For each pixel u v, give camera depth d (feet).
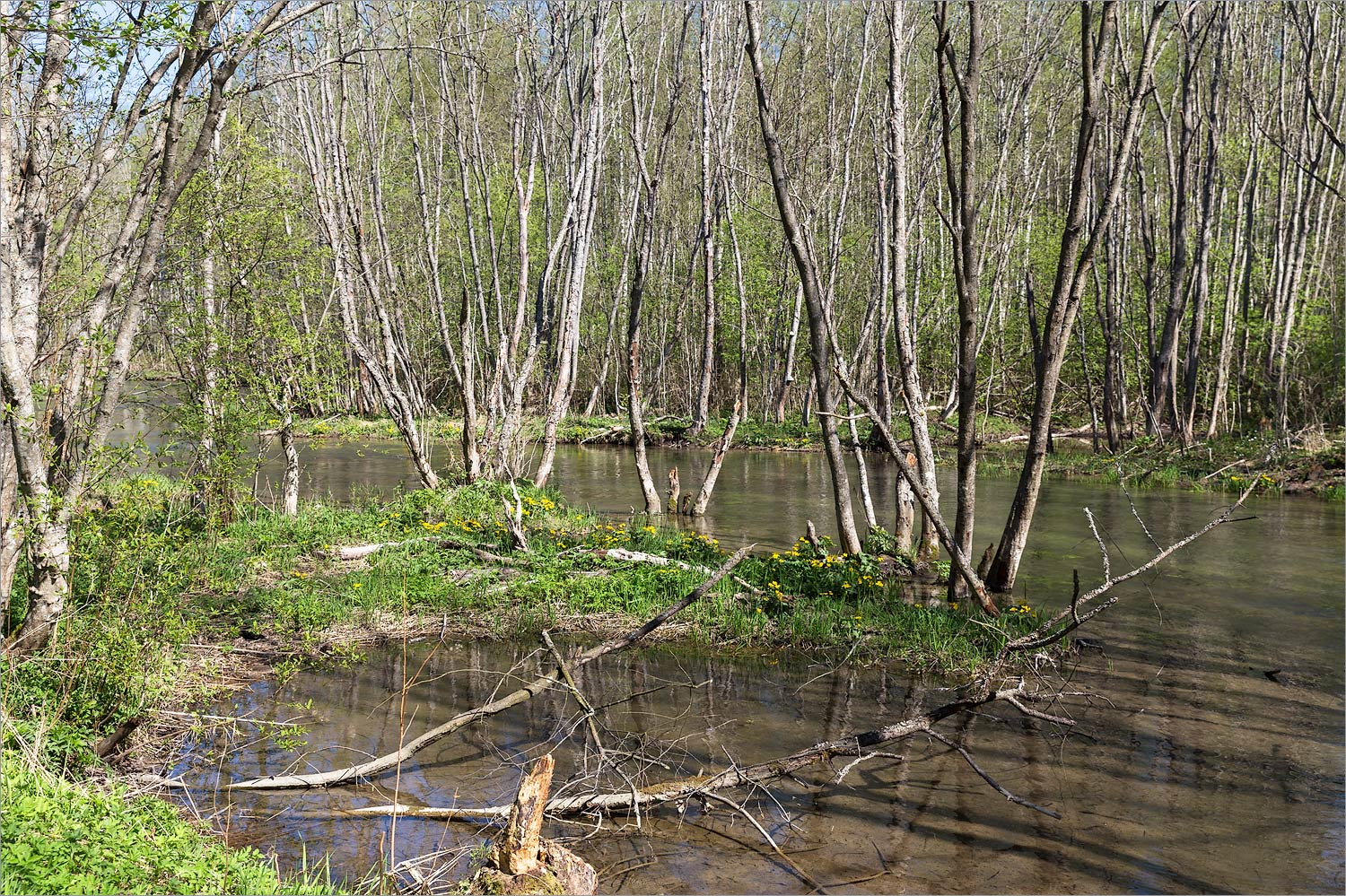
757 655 27.66
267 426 41.01
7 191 20.45
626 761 20.06
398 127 78.59
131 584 20.67
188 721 21.20
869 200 96.99
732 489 63.93
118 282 22.35
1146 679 25.79
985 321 71.87
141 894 12.28
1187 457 72.23
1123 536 46.01
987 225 71.15
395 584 32.07
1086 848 16.76
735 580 32.83
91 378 21.67
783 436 91.61
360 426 92.43
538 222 94.73
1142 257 97.14
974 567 38.65
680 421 100.07
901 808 18.28
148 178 23.02
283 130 54.24
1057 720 18.97
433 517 43.37
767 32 84.99
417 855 16.05
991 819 17.84
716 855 16.42
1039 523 49.57
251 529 37.65
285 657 26.12
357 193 60.70
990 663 24.36
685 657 27.48
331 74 51.60
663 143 54.19
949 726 22.49
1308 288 86.17
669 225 109.70
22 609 22.71
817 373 36.45
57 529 20.12
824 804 18.47
